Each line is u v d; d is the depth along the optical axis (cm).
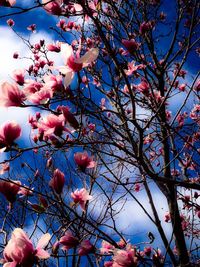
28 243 158
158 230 295
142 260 213
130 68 328
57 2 217
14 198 193
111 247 237
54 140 188
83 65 183
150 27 382
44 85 193
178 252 395
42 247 159
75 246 207
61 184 192
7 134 175
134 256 205
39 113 275
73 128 190
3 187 191
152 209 306
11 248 156
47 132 187
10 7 204
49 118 191
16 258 155
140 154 213
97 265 265
